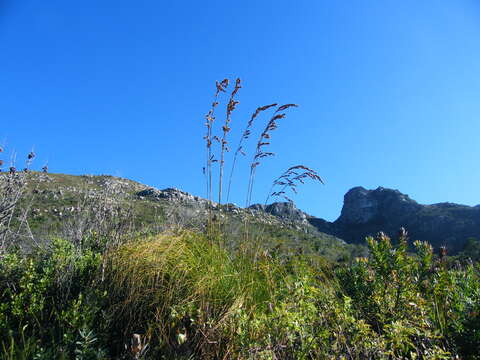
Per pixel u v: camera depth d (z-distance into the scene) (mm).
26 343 2793
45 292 3492
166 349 2775
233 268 3824
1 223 4766
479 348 2861
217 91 4891
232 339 2814
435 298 3457
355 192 132500
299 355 2684
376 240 3916
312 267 4543
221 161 4801
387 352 2740
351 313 3363
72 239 4945
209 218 4531
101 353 2631
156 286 3336
